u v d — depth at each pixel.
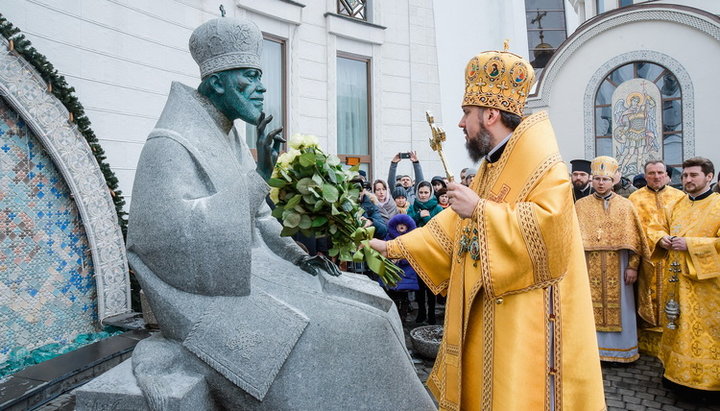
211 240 1.77
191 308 1.80
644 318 4.40
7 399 2.88
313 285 2.13
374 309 2.09
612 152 10.91
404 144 9.03
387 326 2.08
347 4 8.34
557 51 10.96
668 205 4.17
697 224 3.70
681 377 3.65
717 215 3.60
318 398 1.87
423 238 2.37
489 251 1.81
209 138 1.95
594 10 16.11
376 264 2.35
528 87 2.07
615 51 10.62
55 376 3.25
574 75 10.97
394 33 8.92
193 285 1.80
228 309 1.82
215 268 1.79
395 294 5.62
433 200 5.75
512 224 1.78
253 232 2.28
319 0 7.88
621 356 4.44
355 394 1.94
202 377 1.79
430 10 9.41
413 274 5.29
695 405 3.62
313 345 1.90
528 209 1.77
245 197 1.87
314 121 7.79
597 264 4.49
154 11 5.51
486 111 2.06
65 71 4.58
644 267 4.36
